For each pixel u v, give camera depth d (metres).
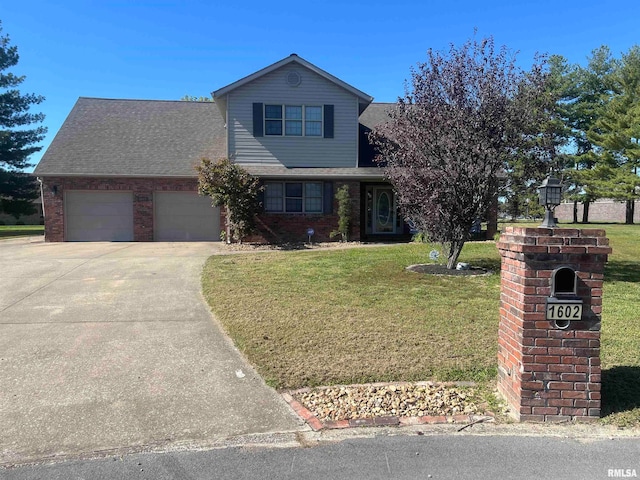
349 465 3.06
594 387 3.65
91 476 2.95
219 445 3.32
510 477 2.93
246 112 16.38
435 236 10.00
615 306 7.08
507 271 4.00
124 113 20.17
